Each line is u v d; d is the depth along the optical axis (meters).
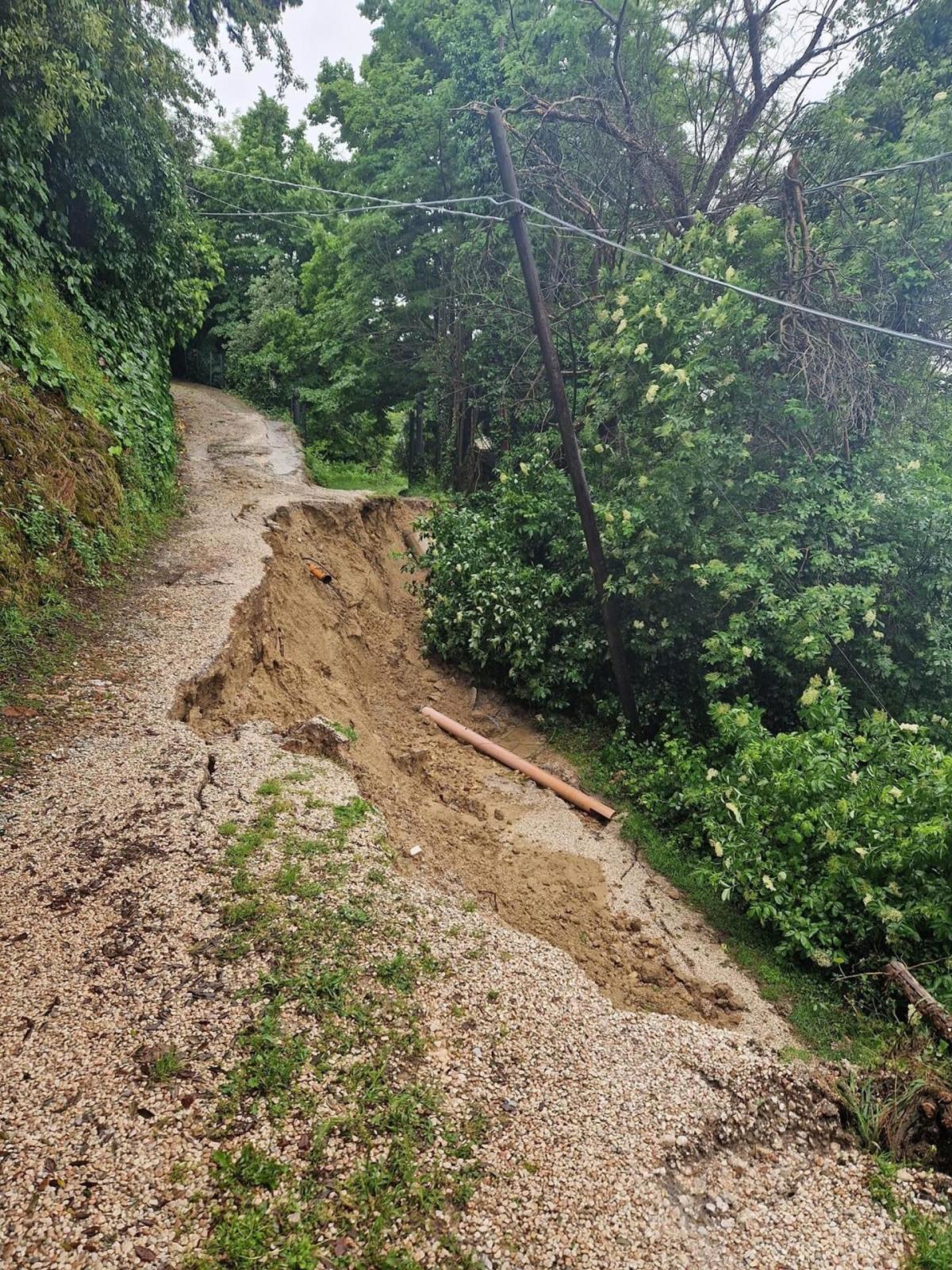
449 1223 2.23
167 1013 2.76
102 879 3.39
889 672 6.18
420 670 9.34
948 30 9.16
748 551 6.44
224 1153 2.28
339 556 10.89
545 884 5.35
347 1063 2.68
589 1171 2.49
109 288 9.51
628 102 8.93
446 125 13.24
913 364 7.96
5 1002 2.70
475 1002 3.14
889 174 7.99
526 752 7.80
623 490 7.42
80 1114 2.33
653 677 7.71
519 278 12.22
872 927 4.31
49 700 4.81
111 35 7.54
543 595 8.44
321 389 19.16
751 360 6.57
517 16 12.59
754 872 4.71
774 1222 2.50
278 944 3.17
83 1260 1.93
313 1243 2.09
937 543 6.43
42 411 6.80
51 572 6.03
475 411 16.16
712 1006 4.25
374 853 4.01
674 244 7.50
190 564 7.86
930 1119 3.01
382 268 15.01
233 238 22.17
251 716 5.72
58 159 8.05
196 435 15.26
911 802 4.44
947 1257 2.42
